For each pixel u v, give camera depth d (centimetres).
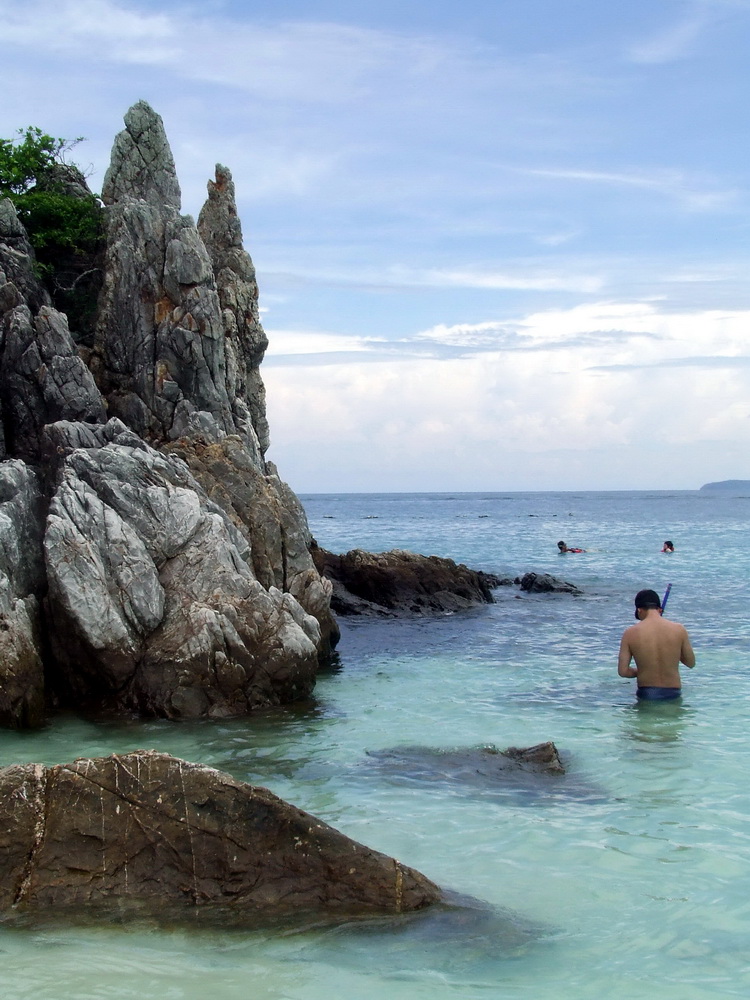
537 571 4300
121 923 772
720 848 946
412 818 1038
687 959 730
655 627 1631
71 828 817
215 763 1270
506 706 1603
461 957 730
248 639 1628
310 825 818
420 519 11581
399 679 1867
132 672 1597
